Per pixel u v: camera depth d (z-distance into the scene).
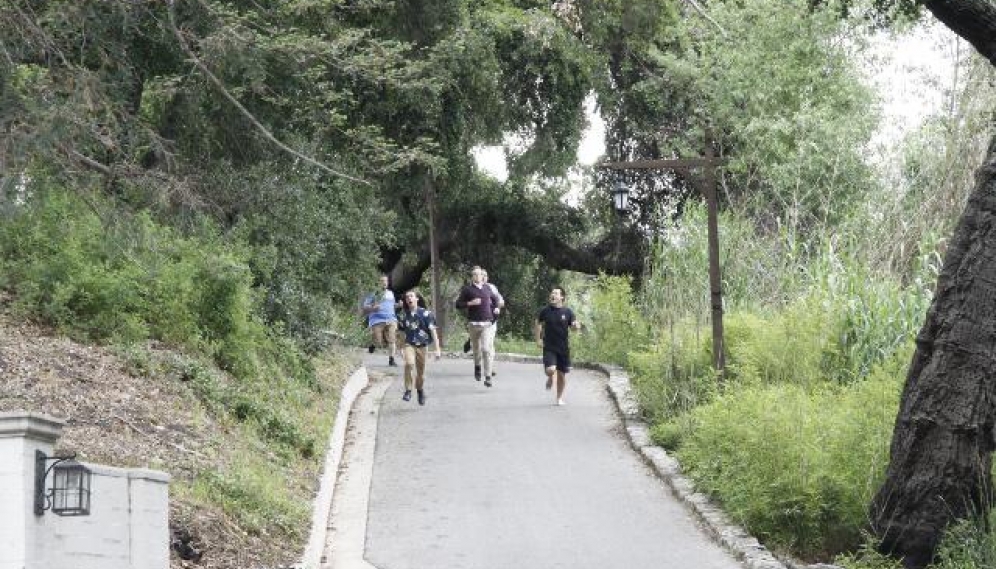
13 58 14.64
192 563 11.65
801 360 21.00
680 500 16.97
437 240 43.50
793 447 15.34
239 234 21.98
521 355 34.75
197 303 19.80
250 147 22.47
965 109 26.33
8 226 17.97
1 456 8.95
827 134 32.44
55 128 13.95
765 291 26.28
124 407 15.43
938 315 14.48
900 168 27.17
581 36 34.94
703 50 36.97
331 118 21.20
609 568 13.90
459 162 32.34
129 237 16.05
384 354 34.88
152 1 17.20
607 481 18.09
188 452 14.80
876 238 25.73
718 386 20.94
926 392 14.45
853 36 35.41
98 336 17.72
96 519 9.81
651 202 39.81
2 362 15.29
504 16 31.69
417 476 18.44
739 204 33.06
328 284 25.34
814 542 15.18
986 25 14.22
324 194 24.94
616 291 31.14
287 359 22.52
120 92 15.73
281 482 15.84
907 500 14.46
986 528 14.34
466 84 29.09
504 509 16.53
